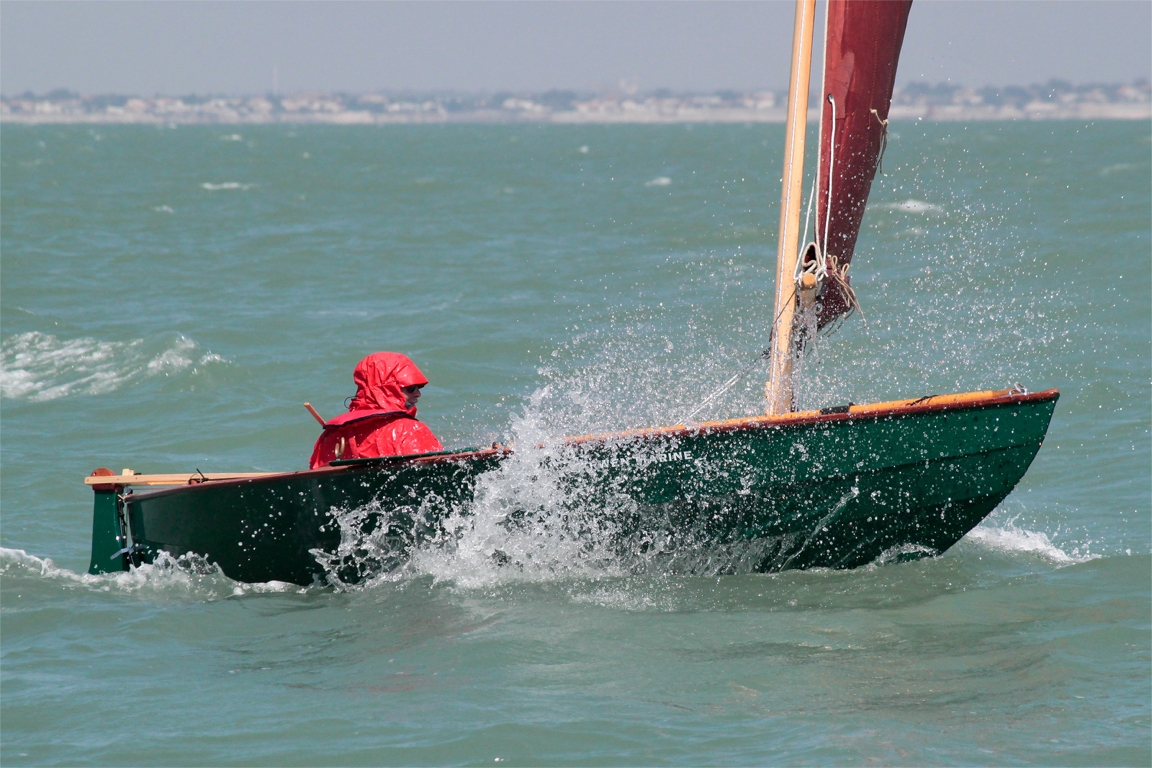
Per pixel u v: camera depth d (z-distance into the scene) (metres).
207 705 19.48
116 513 26.55
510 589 24.75
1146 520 28.70
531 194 161.88
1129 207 101.81
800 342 25.44
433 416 40.28
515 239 98.31
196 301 66.31
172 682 20.52
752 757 17.39
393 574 25.41
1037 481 32.41
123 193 166.88
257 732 18.44
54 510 31.39
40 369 47.84
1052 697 19.25
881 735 17.97
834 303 25.70
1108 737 17.80
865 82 23.98
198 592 25.38
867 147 24.47
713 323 53.91
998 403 24.47
